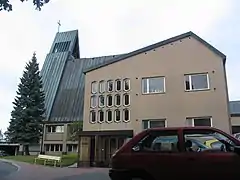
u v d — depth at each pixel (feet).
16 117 123.34
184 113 61.57
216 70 61.36
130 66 70.64
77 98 143.23
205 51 63.41
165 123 62.90
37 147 134.21
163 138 19.54
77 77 154.51
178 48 66.13
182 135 19.25
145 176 18.80
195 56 63.98
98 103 72.69
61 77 157.79
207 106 60.08
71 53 177.47
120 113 68.90
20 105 125.49
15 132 121.60
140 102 66.64
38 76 132.46
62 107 141.28
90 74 75.87
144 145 19.63
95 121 71.82
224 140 18.67
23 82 128.77
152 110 64.80
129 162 19.24
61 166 70.13
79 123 110.83
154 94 65.62
